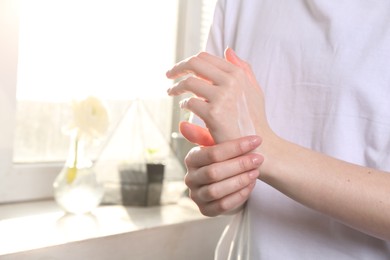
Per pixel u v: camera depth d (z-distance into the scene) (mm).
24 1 1105
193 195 719
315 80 779
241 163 675
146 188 1153
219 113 688
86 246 942
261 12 852
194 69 714
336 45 767
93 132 1066
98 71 1229
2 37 1060
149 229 1022
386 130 728
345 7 772
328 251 765
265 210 805
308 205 700
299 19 811
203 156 688
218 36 889
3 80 1073
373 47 745
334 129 757
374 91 735
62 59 1172
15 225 988
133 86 1292
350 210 680
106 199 1152
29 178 1137
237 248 845
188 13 1354
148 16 1295
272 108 817
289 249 786
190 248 1097
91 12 1198
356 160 748
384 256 741
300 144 789
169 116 1367
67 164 1061
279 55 818
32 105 1147
